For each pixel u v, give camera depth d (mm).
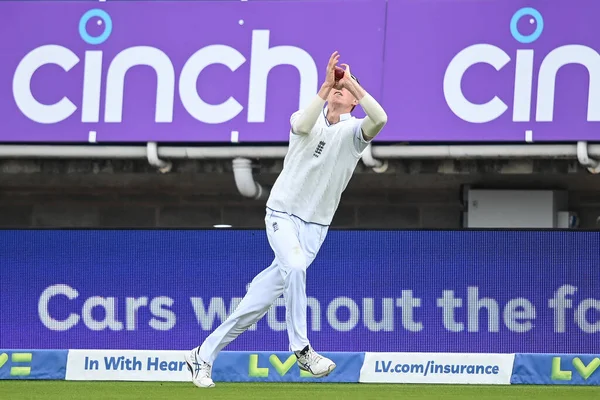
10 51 35406
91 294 29891
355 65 33875
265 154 34250
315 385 26703
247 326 22125
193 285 29688
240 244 29656
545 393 25062
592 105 32500
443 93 33312
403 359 27500
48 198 40156
